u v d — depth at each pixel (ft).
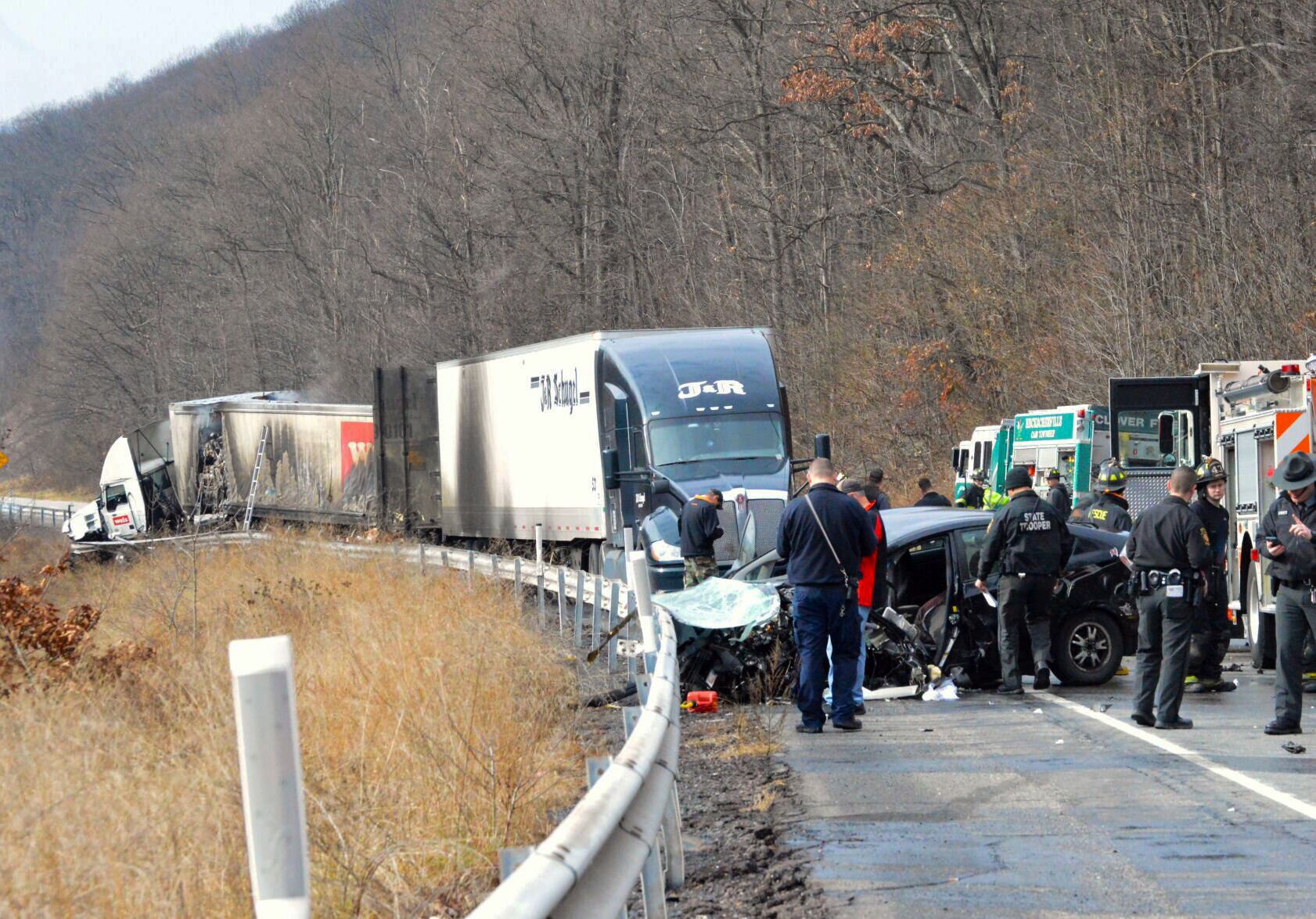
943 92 178.60
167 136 382.01
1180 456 84.94
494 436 115.34
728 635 52.37
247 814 11.54
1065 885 25.45
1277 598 42.42
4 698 39.81
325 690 39.88
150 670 45.78
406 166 258.57
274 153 307.17
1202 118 128.57
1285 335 114.21
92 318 344.08
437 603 63.67
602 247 224.74
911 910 24.08
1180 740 41.63
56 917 21.36
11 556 102.32
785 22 176.86
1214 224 121.90
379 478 133.59
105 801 25.98
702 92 199.72
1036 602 52.49
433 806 29.30
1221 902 24.16
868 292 171.53
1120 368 124.36
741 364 92.79
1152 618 44.21
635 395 90.74
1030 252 146.51
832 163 195.62
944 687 52.16
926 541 54.19
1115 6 139.85
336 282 289.53
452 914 25.00
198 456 164.25
